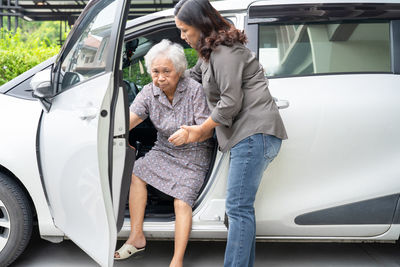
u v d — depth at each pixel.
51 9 8.98
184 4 2.10
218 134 2.24
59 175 2.26
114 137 2.17
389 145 2.46
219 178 2.46
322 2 2.54
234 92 2.06
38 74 2.30
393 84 2.48
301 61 2.54
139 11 8.86
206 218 2.49
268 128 2.14
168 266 2.76
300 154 2.46
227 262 2.26
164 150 2.56
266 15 2.54
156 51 2.33
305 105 2.45
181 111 2.46
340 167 2.47
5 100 2.54
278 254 2.97
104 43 2.13
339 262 2.85
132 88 3.23
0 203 2.50
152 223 2.54
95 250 2.18
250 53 2.15
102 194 2.10
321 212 2.49
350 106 2.45
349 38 2.54
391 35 2.52
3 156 2.42
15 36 5.50
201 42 2.11
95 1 2.33
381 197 2.48
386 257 2.93
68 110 2.22
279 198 2.49
